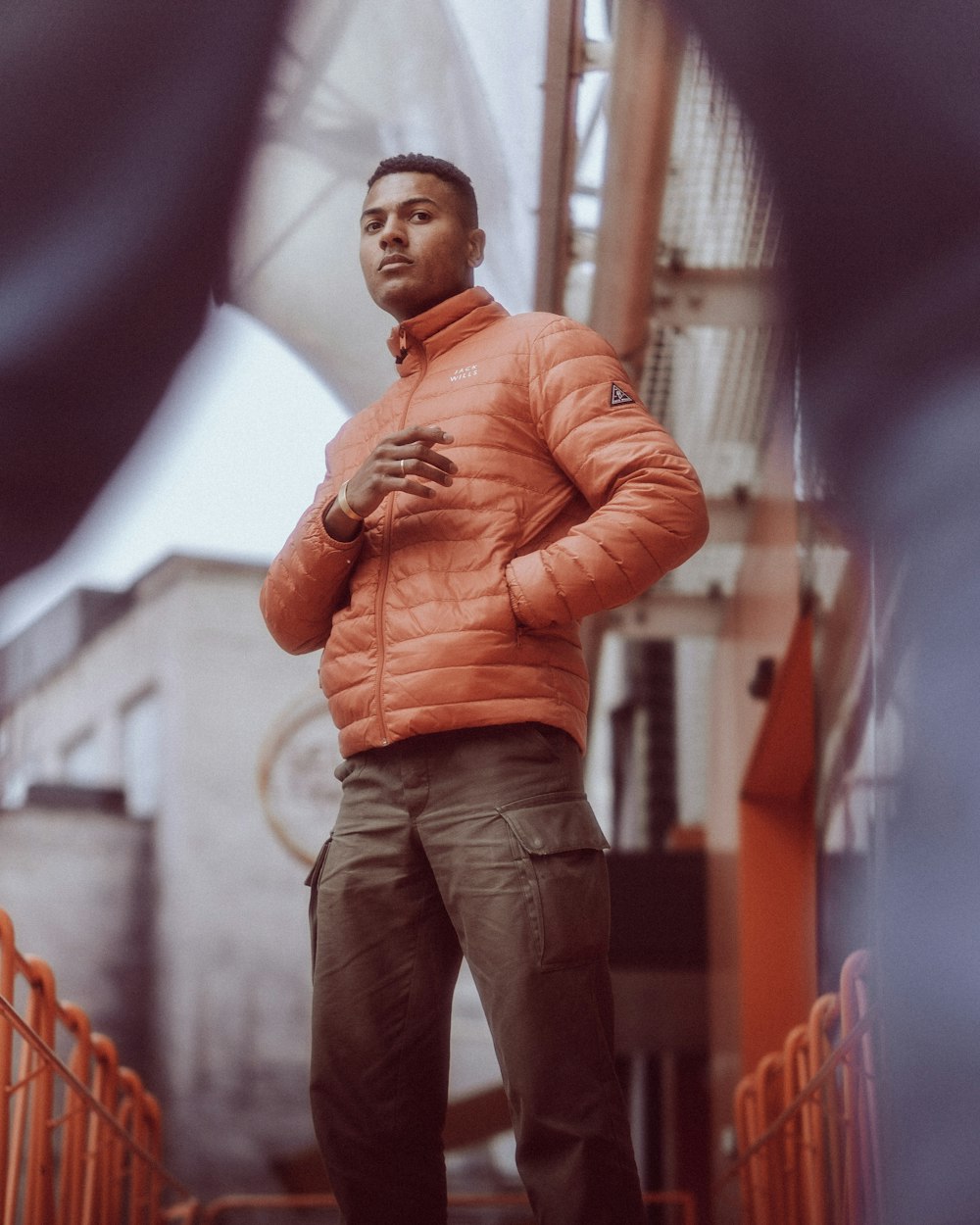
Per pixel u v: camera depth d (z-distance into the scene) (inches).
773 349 210.1
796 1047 155.6
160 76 117.6
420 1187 87.7
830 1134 129.4
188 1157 688.4
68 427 124.7
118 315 121.6
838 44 85.6
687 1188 425.7
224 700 731.4
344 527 88.0
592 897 83.4
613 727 538.3
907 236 83.6
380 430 93.1
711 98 162.6
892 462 83.2
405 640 85.8
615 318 209.9
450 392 91.0
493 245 194.2
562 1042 80.7
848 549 110.9
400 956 87.4
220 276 126.3
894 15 84.3
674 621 350.0
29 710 767.7
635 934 371.9
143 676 743.1
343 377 202.5
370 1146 86.9
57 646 769.6
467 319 93.3
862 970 117.2
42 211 116.6
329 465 96.7
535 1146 80.0
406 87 174.9
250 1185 690.2
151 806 727.1
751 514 290.8
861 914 115.1
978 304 81.4
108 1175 150.3
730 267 204.1
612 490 86.0
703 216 193.5
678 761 508.1
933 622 79.7
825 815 160.4
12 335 119.8
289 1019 711.1
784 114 87.2
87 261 119.0
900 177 83.8
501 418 89.0
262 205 183.2
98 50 116.2
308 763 727.7
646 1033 366.3
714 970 357.1
